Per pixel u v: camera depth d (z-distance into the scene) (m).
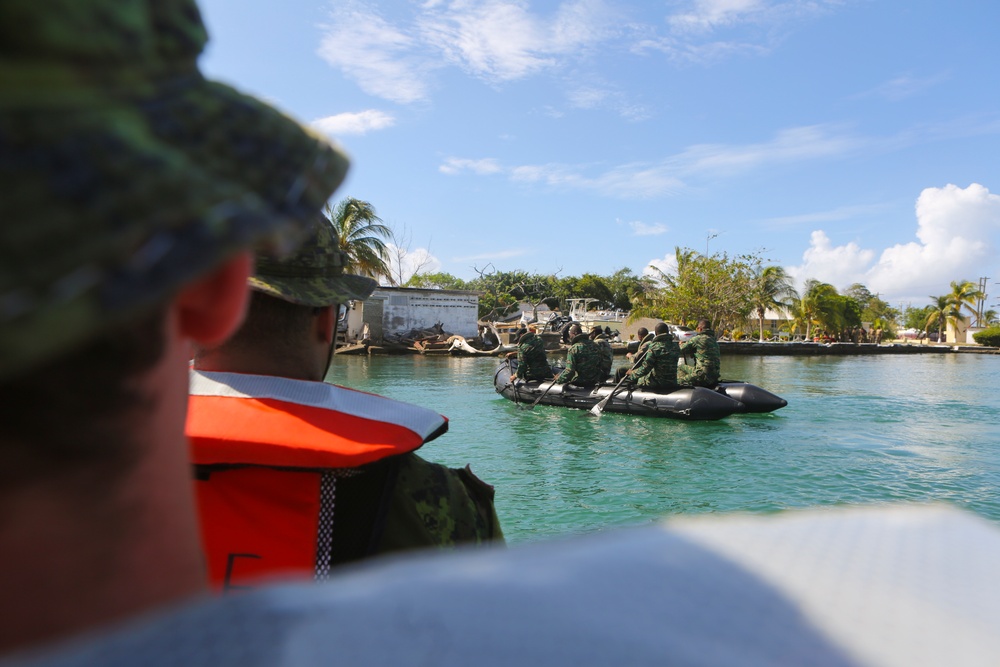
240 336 1.34
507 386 12.99
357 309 30.66
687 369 11.71
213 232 0.35
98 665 0.33
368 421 1.21
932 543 0.47
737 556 0.44
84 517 0.41
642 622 0.37
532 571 0.41
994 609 0.40
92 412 0.39
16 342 0.30
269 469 1.18
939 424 10.18
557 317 27.80
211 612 0.37
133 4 0.39
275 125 0.47
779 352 36.12
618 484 6.77
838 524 0.50
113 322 0.33
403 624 0.36
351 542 1.19
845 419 10.72
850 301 51.41
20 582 0.40
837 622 0.39
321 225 1.37
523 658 0.34
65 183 0.33
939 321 61.06
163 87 0.43
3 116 0.34
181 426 0.49
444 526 1.34
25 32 0.34
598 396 11.43
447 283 58.25
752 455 8.02
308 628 0.35
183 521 0.49
